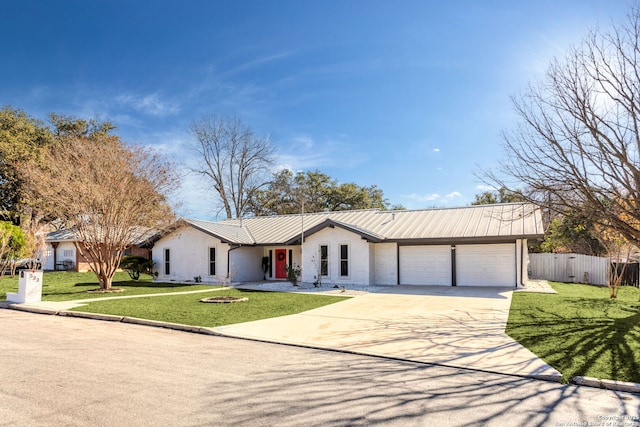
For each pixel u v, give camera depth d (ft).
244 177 139.95
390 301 48.70
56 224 103.50
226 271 75.36
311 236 73.20
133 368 21.94
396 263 69.62
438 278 68.08
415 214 78.79
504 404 17.24
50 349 26.14
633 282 69.46
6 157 96.07
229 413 15.97
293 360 24.02
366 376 20.94
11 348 26.37
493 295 53.72
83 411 15.94
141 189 62.03
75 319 38.17
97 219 59.77
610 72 33.32
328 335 30.45
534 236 59.88
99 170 58.80
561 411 16.53
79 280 80.64
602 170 32.55
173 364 22.85
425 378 20.67
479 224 67.51
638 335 28.55
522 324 33.40
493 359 23.73
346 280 69.97
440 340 28.58
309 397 17.84
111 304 45.42
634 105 31.96
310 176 144.56
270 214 141.69
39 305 44.68
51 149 88.33
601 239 50.08
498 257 65.05
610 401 17.66
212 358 24.30
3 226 74.33
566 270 79.56
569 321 34.01
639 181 31.94
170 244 82.33
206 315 38.11
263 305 45.01
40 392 18.02
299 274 76.95
